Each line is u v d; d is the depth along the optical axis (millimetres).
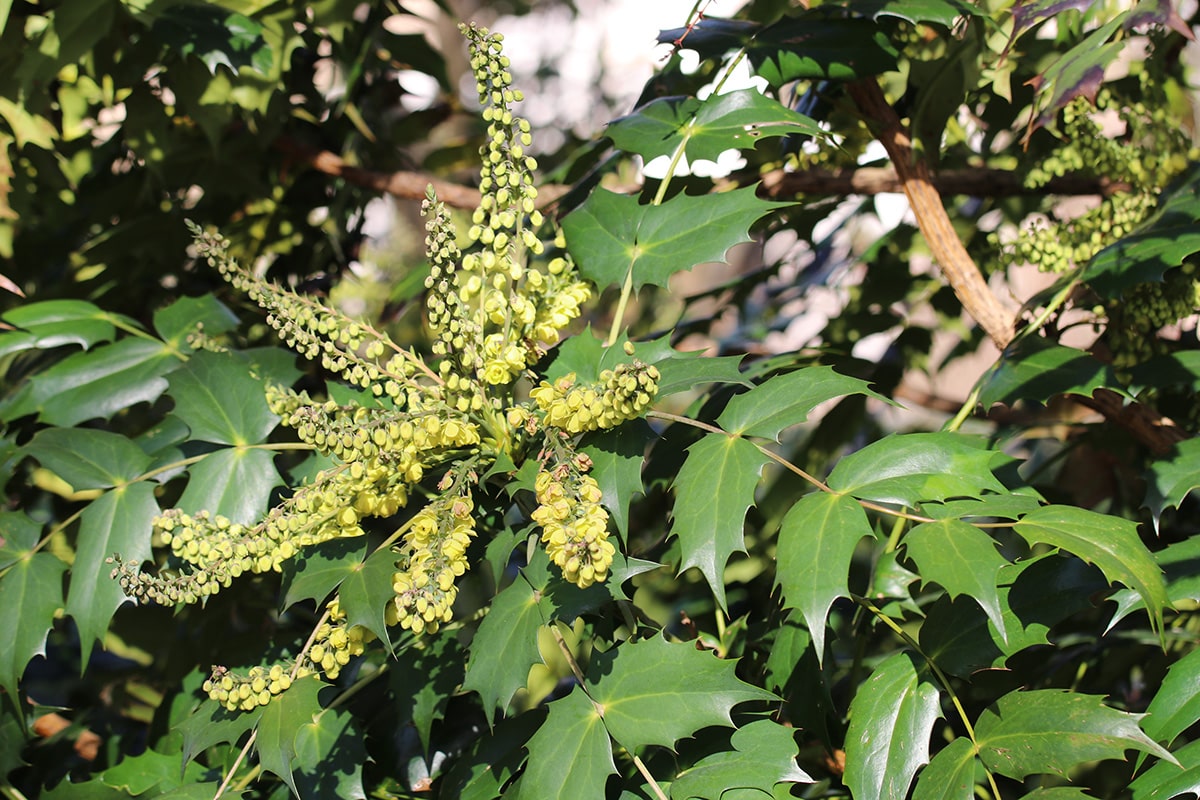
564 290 1289
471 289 1222
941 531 1170
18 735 1387
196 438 1331
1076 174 1521
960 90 1456
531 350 1260
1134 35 1490
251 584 1565
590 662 1216
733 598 1488
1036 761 1187
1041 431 1942
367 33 1687
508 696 1188
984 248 1483
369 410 1200
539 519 1146
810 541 1174
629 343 1264
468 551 1298
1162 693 1216
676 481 1216
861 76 1385
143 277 1712
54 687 1876
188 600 1192
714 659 1191
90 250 1632
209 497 1321
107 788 1337
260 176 1694
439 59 1812
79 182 1708
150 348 1441
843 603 1430
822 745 1340
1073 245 1436
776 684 1286
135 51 1548
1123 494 1612
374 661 1366
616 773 1178
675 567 1395
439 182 1649
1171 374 1352
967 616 1241
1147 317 1386
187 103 1546
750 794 1183
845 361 1554
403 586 1166
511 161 1210
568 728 1193
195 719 1241
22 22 1520
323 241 1790
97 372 1429
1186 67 1641
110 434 1370
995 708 1213
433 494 1301
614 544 1213
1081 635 1464
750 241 1298
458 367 1231
